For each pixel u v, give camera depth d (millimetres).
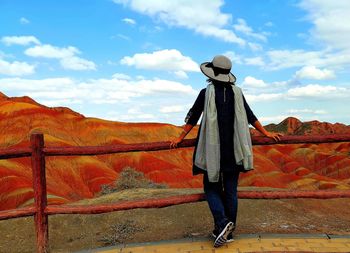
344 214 7562
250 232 6098
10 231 7480
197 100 4652
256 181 85062
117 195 9859
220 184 4906
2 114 100812
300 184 83688
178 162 97750
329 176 105625
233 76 4695
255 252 4602
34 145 4836
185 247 4875
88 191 71938
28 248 6816
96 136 106562
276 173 91250
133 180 14281
